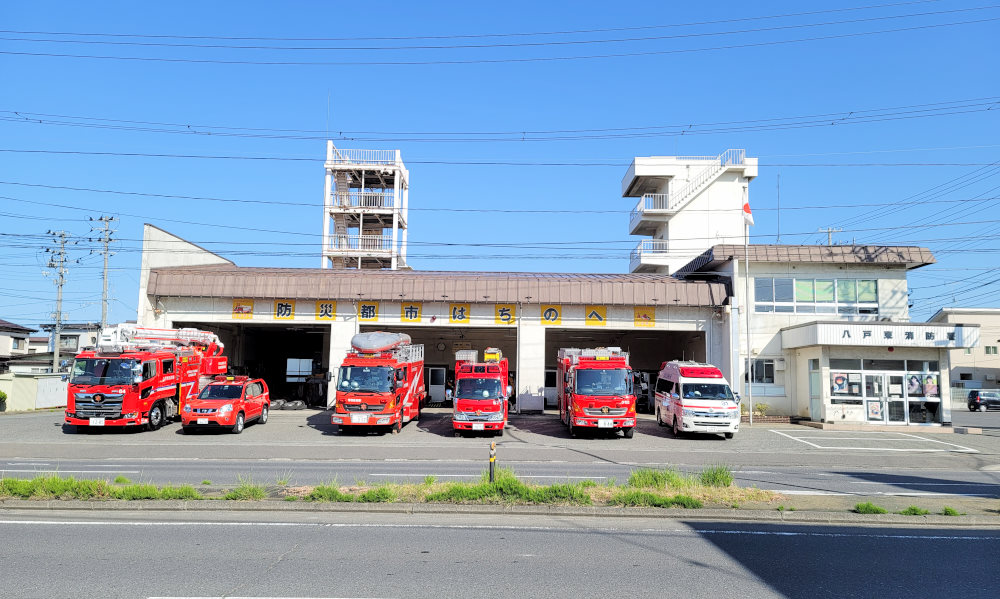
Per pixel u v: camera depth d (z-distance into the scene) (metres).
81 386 23.55
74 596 6.23
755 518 10.22
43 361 54.50
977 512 10.61
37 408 37.69
